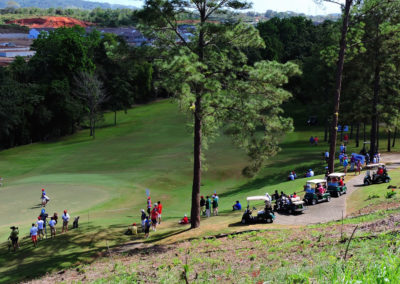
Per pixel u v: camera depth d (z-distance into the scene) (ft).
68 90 329.93
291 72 85.15
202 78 78.59
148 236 94.99
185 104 81.61
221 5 90.79
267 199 93.35
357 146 221.46
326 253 45.32
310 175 151.94
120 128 328.49
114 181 171.12
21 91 307.37
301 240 61.41
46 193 152.76
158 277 51.26
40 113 314.96
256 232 80.48
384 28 144.66
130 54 92.84
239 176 175.52
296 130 287.28
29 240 100.12
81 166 208.74
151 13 88.28
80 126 353.10
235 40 91.45
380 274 18.17
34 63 342.85
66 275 67.15
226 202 135.44
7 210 131.34
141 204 138.92
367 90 168.25
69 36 340.80
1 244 98.89
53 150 261.65
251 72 83.92
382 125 286.66
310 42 416.46
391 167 143.02
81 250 88.07
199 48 88.84
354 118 168.86
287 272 36.06
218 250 67.00
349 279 19.51
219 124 94.27
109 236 98.27
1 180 181.68
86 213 126.11
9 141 307.37
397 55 148.87
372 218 70.08
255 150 91.20
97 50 386.93
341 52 122.21
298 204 96.73
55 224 109.81
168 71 79.87
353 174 135.95
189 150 227.81
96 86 315.78
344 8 127.03
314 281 26.50
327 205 100.94
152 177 176.45
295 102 375.45
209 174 179.22
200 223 100.99
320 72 232.94
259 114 88.74
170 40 93.20
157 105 423.23
